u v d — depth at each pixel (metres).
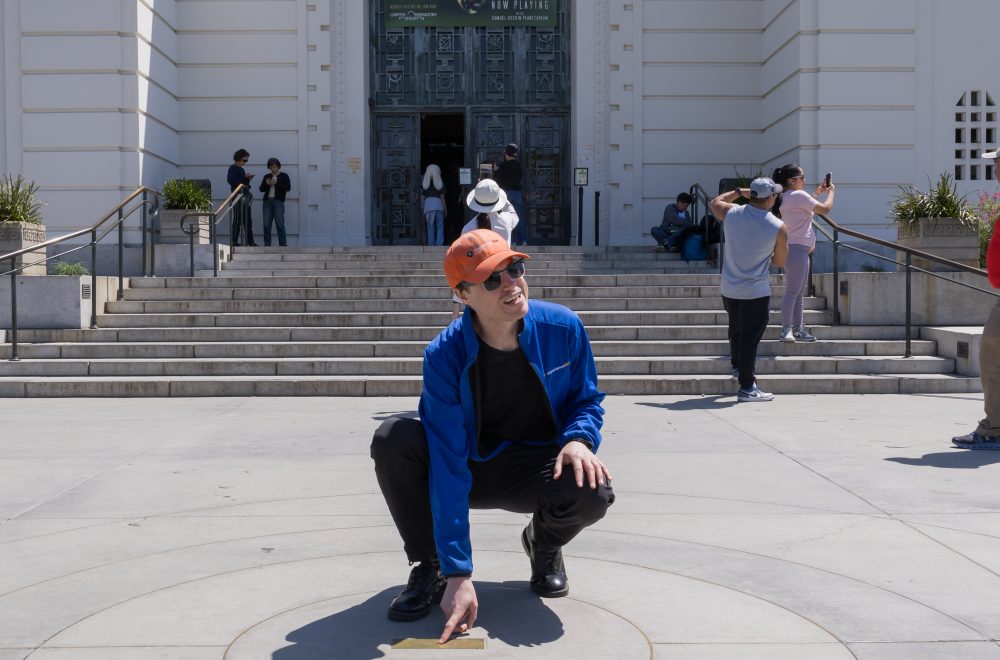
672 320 10.91
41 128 15.18
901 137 15.09
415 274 13.09
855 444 6.44
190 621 3.18
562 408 3.31
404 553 3.98
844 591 3.48
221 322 11.02
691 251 14.49
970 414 7.79
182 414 7.97
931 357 9.90
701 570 3.73
